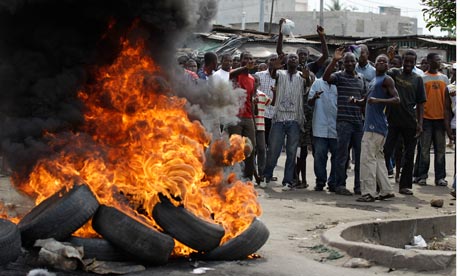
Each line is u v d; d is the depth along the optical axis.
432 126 12.30
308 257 6.45
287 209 9.22
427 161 12.44
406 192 11.03
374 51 28.31
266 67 14.30
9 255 5.25
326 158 11.33
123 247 5.46
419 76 10.80
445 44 26.59
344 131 10.78
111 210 5.48
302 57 12.53
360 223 7.68
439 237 8.38
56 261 5.28
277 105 11.41
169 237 5.55
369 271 6.01
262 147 11.82
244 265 5.80
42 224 5.42
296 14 52.50
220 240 5.81
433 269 5.93
